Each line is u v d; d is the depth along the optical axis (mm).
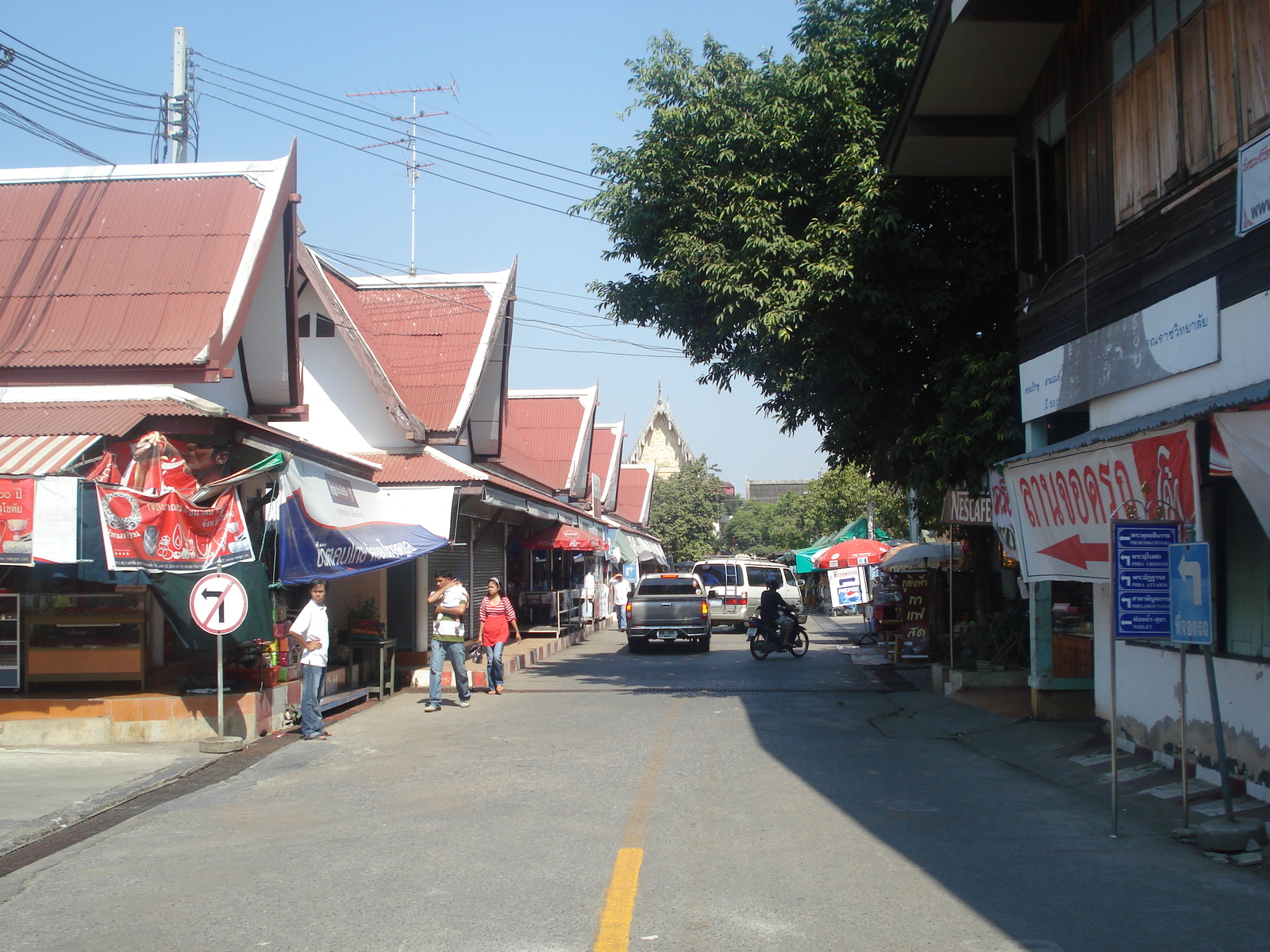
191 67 18672
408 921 5434
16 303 12891
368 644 15711
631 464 59781
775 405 15641
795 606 33625
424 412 19891
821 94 14016
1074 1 10773
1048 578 9953
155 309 12742
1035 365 11789
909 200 14297
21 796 8680
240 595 10883
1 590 11508
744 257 14039
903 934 5137
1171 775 8789
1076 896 5730
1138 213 9469
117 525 9930
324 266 21125
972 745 11203
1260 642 8055
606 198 15133
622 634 33406
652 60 15234
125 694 11789
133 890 6152
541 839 7098
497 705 14820
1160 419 7852
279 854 6887
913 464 14758
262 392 14867
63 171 14516
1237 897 5699
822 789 8719
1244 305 7711
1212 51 8297
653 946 4984
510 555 27266
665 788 8789
